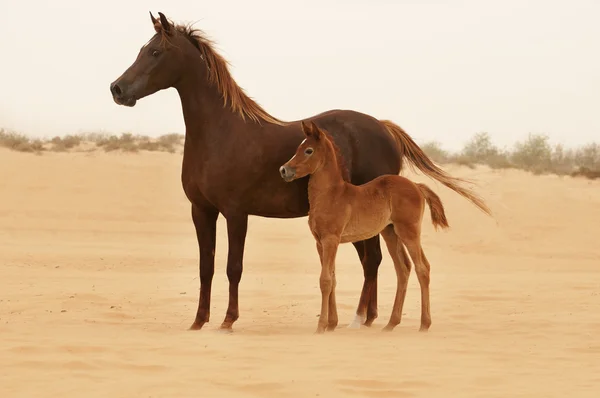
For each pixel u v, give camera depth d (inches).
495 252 1036.5
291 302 569.3
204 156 444.1
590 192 1352.1
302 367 328.8
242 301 577.0
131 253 922.7
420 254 434.3
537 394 289.6
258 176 443.8
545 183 1407.5
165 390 289.9
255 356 350.9
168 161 1571.1
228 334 421.4
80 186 1373.0
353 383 301.9
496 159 1756.9
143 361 338.3
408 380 307.1
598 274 798.5
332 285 434.6
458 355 358.9
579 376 318.7
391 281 722.2
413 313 524.7
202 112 445.1
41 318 472.1
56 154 1589.6
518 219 1194.0
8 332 413.4
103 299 565.9
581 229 1151.0
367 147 469.1
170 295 597.6
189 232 1162.0
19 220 1175.0
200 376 311.1
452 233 1139.9
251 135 444.8
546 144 1940.2
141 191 1368.1
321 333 424.8
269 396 284.7
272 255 950.4
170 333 422.6
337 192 423.5
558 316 491.2
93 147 1733.5
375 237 465.4
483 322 469.7
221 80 447.8
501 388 298.4
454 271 833.5
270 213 453.7
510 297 592.1
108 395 282.5
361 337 409.7
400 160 486.6
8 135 1817.2
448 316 495.8
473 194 490.0
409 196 431.5
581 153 1925.4
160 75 444.1
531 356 358.3
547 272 825.5
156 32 452.1
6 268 761.0
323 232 424.2
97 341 384.5
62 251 920.9
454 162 1638.8
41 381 300.8
